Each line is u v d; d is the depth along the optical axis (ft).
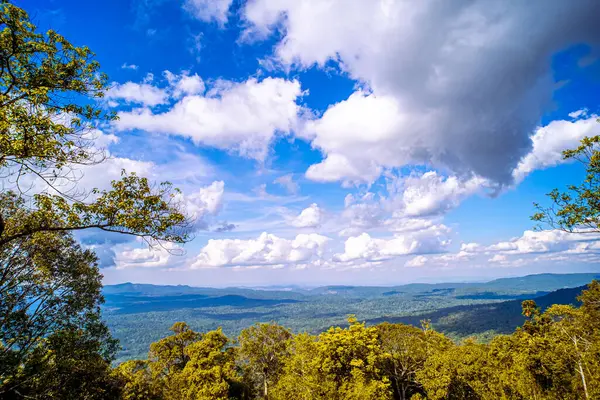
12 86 35.58
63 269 51.31
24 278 48.57
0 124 29.94
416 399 99.91
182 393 114.11
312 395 87.97
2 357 42.39
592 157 39.63
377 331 116.26
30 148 32.83
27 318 47.32
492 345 131.64
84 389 52.75
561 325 107.34
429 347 117.50
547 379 104.27
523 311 133.18
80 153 35.55
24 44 35.06
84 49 38.47
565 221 43.47
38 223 36.88
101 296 56.70
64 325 50.08
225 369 118.62
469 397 105.60
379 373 107.45
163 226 35.86
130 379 112.27
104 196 35.99
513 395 96.32
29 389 45.65
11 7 32.76
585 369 89.15
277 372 135.95
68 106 36.78
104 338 55.93
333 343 99.91
